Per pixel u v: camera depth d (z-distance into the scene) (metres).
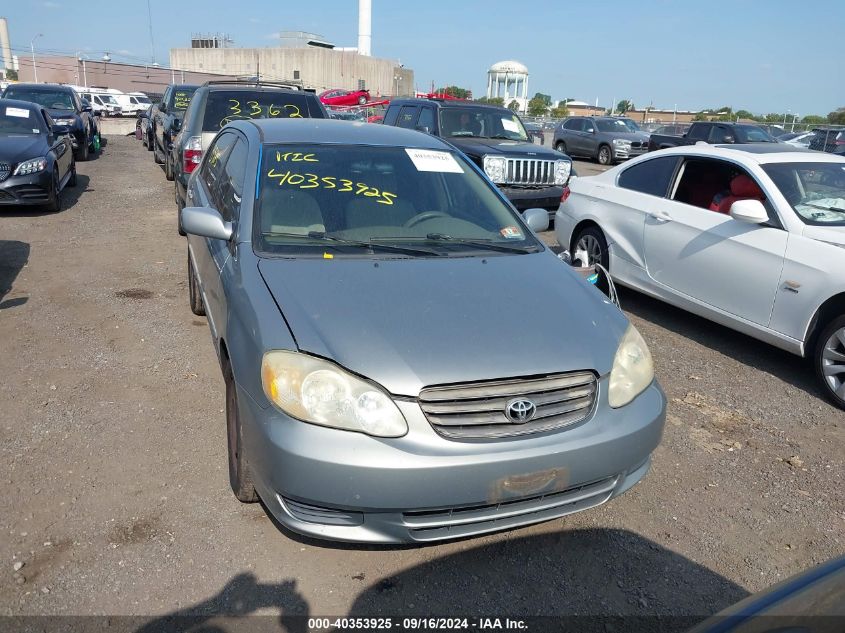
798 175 5.43
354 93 34.75
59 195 10.03
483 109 11.85
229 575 2.84
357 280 3.19
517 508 2.75
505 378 2.71
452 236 3.81
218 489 3.40
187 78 62.53
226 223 3.72
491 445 2.63
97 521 3.12
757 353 5.66
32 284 6.47
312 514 2.68
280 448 2.59
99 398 4.27
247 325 2.95
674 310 6.72
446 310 3.00
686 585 2.94
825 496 3.65
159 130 14.47
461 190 4.21
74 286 6.47
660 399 3.09
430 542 2.85
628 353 3.06
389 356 2.69
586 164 23.17
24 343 5.07
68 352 4.95
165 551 2.96
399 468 2.53
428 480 2.55
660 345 5.76
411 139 4.57
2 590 2.69
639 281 6.28
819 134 27.25
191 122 9.06
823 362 4.75
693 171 6.11
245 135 4.54
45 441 3.75
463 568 2.98
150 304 6.04
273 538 3.07
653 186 6.32
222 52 70.19
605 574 2.98
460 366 2.69
